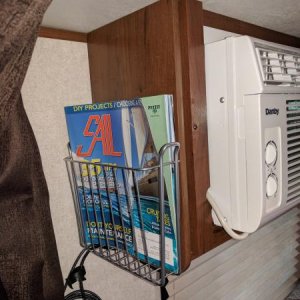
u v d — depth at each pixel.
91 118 0.48
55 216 0.58
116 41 0.50
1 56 0.24
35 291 0.33
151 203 0.42
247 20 0.56
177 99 0.41
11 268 0.32
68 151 0.56
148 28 0.43
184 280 0.92
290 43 0.72
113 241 0.50
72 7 0.43
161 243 0.40
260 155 0.42
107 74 0.54
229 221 0.47
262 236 1.27
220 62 0.46
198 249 0.46
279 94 0.46
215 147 0.48
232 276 1.11
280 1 0.46
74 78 0.59
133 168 0.40
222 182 0.47
